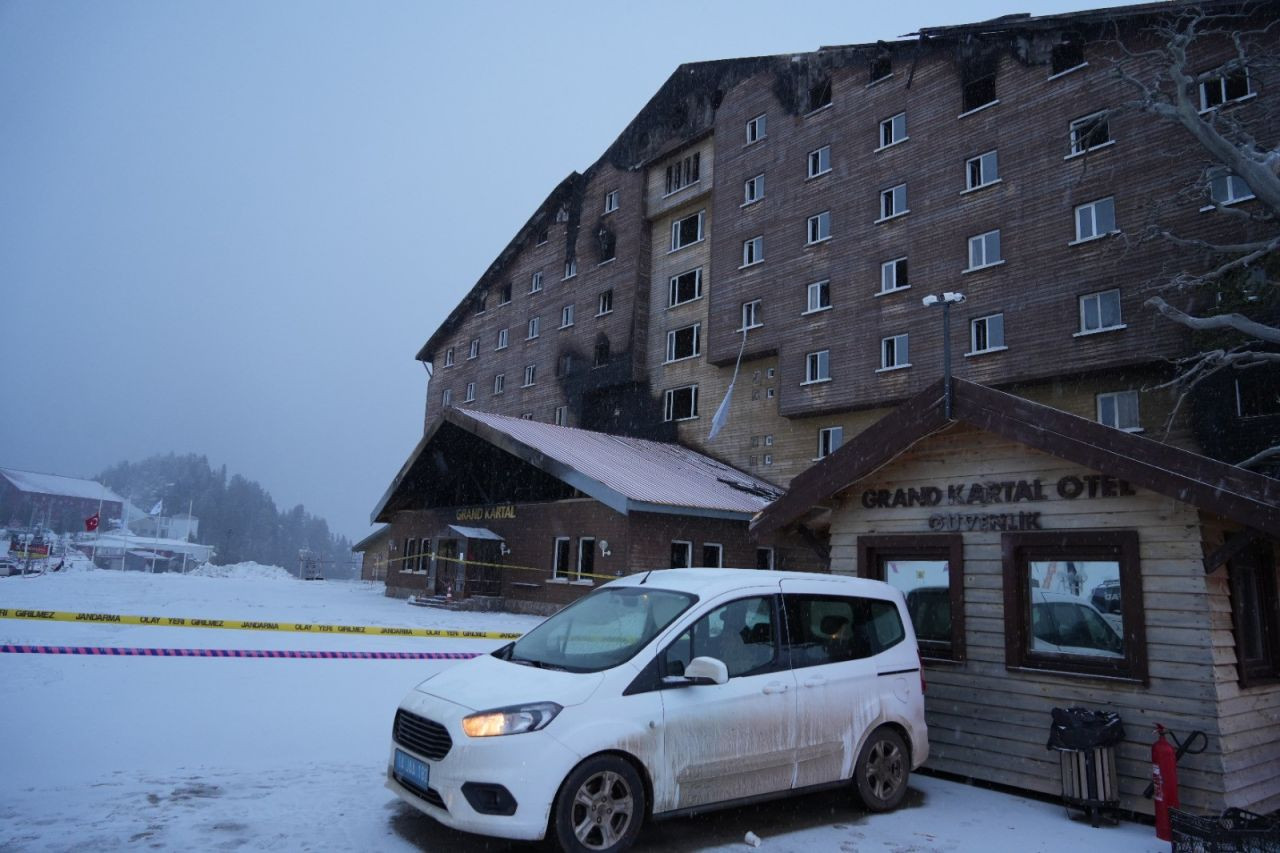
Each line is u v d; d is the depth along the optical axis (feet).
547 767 16.49
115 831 17.10
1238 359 57.11
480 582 91.40
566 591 81.25
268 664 39.73
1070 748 21.33
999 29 85.20
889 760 22.36
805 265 102.68
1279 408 64.64
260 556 615.16
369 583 164.66
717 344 112.37
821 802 22.57
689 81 128.77
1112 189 74.74
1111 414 74.33
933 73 92.53
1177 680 21.39
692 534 79.36
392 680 37.35
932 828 20.63
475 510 98.12
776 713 20.03
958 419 25.35
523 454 82.43
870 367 92.84
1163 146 71.72
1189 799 20.80
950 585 26.32
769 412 106.93
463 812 16.42
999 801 23.27
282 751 24.93
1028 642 24.61
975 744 24.95
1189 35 56.90
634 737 17.70
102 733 25.30
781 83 111.14
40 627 48.03
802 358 100.73
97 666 36.22
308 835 17.67
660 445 108.88
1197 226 68.08
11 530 290.35
